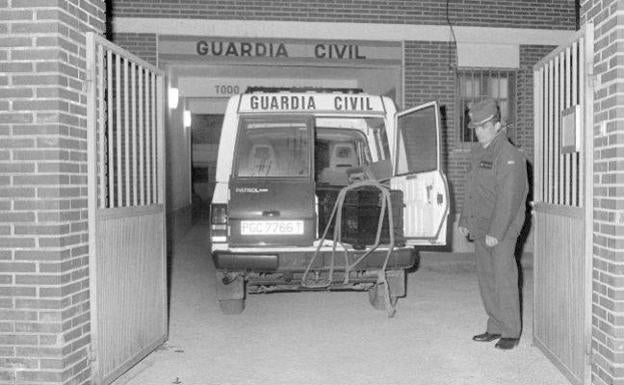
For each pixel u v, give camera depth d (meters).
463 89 13.00
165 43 12.27
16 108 4.46
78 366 4.70
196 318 7.56
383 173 8.03
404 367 5.67
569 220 5.22
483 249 6.28
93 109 4.86
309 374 5.50
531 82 12.96
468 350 6.16
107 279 5.08
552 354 5.64
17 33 4.46
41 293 4.47
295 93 7.62
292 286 7.59
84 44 4.85
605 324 4.59
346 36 12.54
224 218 7.07
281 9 12.41
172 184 14.85
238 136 7.29
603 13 4.64
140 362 5.82
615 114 4.43
